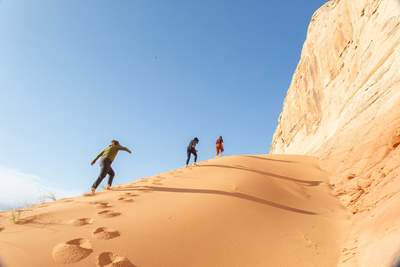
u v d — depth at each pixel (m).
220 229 4.41
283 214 5.28
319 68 20.52
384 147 5.91
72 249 3.44
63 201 5.92
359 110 9.93
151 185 6.88
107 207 5.14
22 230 3.99
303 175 8.01
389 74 9.00
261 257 3.83
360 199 5.50
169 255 3.62
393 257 2.87
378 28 11.80
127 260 3.37
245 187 6.34
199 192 6.03
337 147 9.23
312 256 3.94
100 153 7.08
